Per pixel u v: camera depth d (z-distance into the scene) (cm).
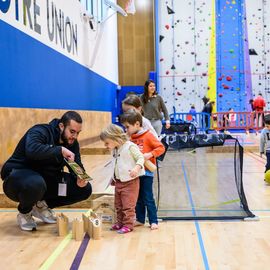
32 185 315
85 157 852
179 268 262
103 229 353
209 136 445
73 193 347
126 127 352
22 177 318
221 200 439
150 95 588
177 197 448
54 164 336
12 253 292
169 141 453
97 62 1224
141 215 364
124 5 1642
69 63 902
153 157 352
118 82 1675
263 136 571
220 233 338
